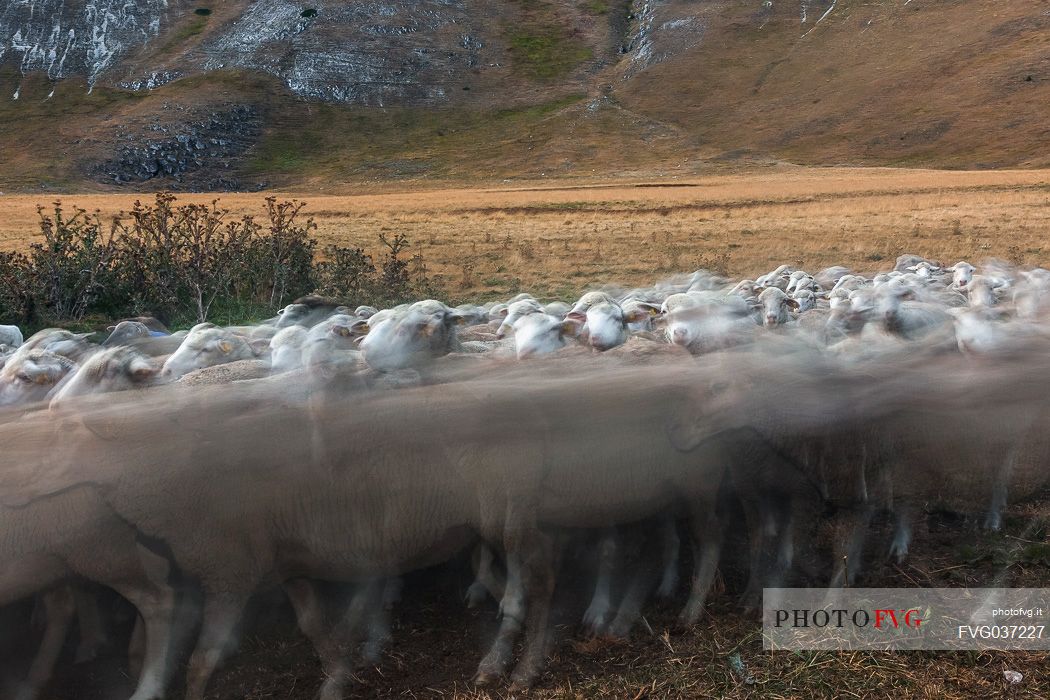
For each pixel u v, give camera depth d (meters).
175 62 181.12
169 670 5.96
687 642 6.20
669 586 6.91
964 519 7.62
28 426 5.80
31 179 129.00
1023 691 5.46
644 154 139.50
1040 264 24.75
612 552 6.76
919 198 51.69
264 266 19.14
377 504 5.98
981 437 7.06
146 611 5.89
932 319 8.97
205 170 143.38
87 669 6.28
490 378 6.25
